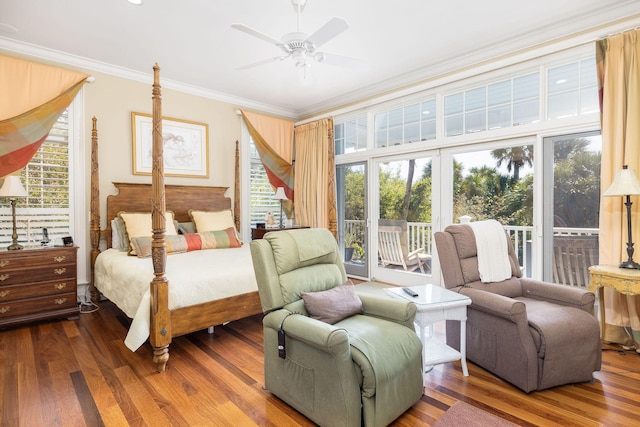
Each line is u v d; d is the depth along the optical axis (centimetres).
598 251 306
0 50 340
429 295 229
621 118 270
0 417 184
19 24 310
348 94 505
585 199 313
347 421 160
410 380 185
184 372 235
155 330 232
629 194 239
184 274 265
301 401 183
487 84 371
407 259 461
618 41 273
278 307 203
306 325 175
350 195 532
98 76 399
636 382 217
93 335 299
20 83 344
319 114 563
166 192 443
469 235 269
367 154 493
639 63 265
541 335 200
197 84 467
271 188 573
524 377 201
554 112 325
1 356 258
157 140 242
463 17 301
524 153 352
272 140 553
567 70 317
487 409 189
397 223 470
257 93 505
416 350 190
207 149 493
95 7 283
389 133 470
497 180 373
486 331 227
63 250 335
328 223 511
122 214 384
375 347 174
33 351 267
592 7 285
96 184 388
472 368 238
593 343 213
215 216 452
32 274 319
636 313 262
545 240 332
